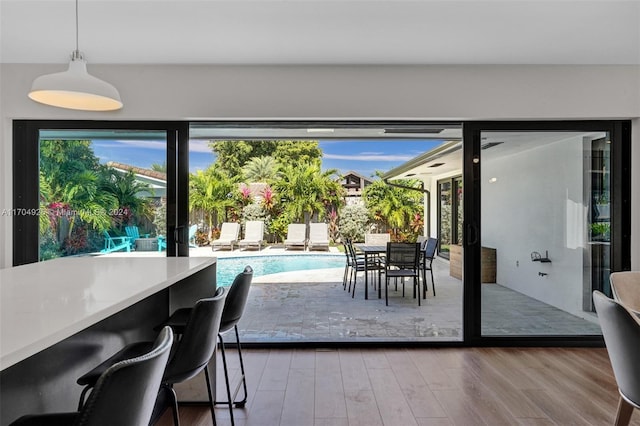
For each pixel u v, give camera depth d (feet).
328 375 9.10
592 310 11.21
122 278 5.56
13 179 10.61
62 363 5.15
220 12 7.73
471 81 10.55
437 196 24.12
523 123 10.87
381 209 25.70
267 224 24.43
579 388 8.39
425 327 13.51
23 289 4.73
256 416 7.30
